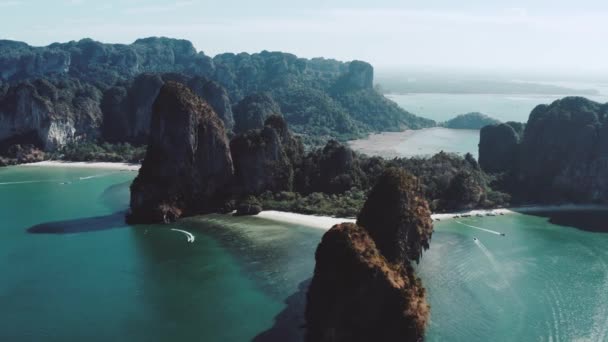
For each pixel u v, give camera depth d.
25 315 108.44
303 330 101.56
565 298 116.00
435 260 137.12
